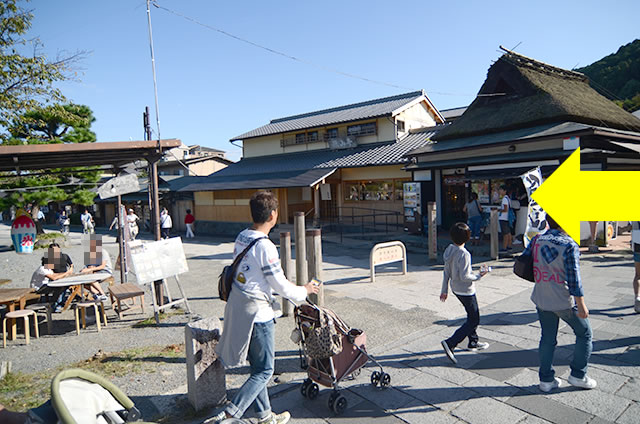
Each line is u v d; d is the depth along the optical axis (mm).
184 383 4070
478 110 14375
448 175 14727
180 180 27375
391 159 17125
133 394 3848
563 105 11430
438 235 14188
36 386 4055
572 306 3371
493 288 7566
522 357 4391
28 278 10328
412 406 3510
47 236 18406
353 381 4055
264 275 2871
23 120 12211
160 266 6223
